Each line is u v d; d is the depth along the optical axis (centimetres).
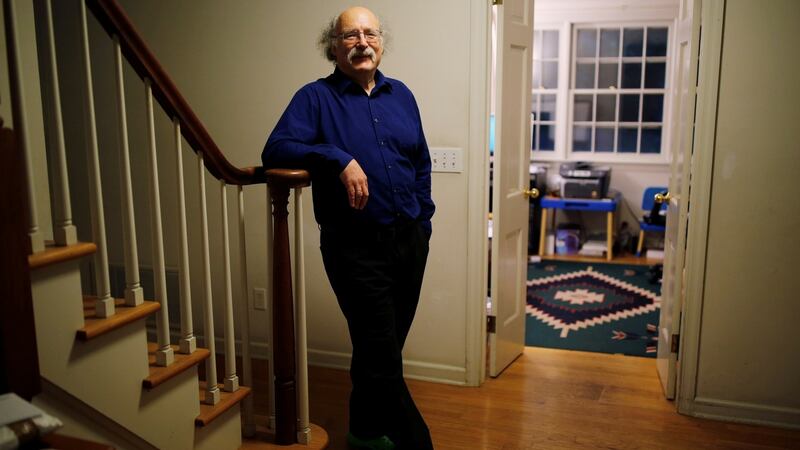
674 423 277
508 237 326
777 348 271
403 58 299
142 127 337
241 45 322
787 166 260
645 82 610
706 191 269
